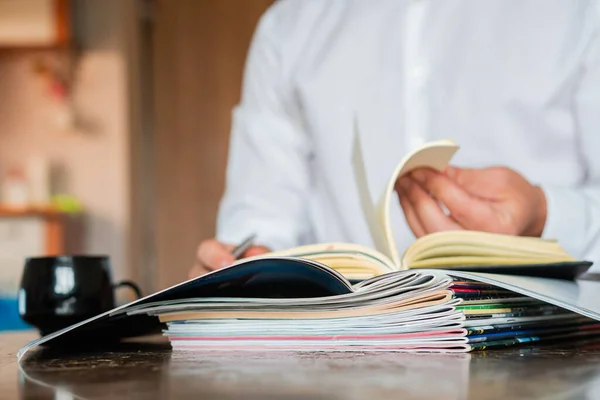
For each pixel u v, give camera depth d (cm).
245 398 34
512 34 129
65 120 367
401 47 135
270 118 144
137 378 40
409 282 49
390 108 135
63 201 361
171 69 434
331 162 138
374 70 136
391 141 135
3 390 37
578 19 126
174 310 55
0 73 374
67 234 369
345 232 138
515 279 52
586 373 41
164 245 431
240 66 428
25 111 373
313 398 34
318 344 52
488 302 52
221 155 429
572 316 63
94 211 373
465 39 132
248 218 134
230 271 50
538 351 52
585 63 124
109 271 77
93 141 374
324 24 144
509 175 80
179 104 433
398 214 131
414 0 135
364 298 50
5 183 368
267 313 53
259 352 52
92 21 374
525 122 127
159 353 53
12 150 373
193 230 430
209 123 430
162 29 434
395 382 38
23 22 348
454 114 132
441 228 71
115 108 373
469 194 74
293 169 140
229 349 54
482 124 129
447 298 49
